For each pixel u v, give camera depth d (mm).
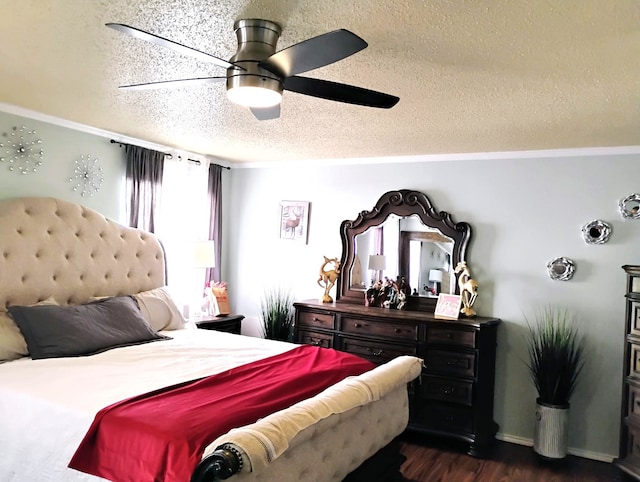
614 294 4016
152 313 4125
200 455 1874
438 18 1961
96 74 2844
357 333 4488
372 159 4980
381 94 2199
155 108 3523
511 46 2182
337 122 3623
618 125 3373
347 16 1981
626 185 4000
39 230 3682
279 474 2002
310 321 4738
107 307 3711
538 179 4293
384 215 4863
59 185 4004
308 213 5309
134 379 2660
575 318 4129
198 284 5258
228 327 5008
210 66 2660
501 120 3359
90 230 4039
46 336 3189
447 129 3674
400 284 4699
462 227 4500
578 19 1906
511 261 4371
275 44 2129
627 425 3578
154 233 4707
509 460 3904
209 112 3568
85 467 2078
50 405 2303
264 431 1870
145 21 2121
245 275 5660
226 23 2104
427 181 4730
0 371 2762
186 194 5051
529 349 4277
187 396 2393
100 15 2090
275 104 2266
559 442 3893
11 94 3314
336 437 2434
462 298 4395
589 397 4059
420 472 3637
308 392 2596
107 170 4371
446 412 4117
